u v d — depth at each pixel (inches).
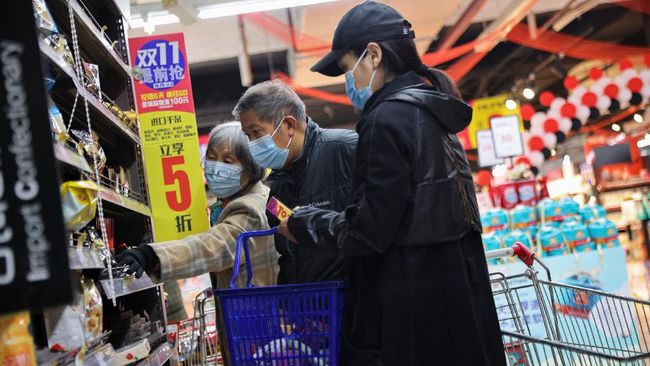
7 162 47.3
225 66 504.7
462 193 82.4
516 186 280.7
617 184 399.2
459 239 80.6
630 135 529.3
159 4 237.9
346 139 106.7
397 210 75.7
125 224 137.1
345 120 654.5
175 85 158.9
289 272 107.9
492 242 247.4
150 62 158.9
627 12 490.6
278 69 506.3
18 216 46.8
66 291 46.4
